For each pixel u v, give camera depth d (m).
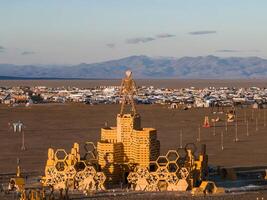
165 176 123.94
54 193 119.56
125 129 131.00
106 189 124.31
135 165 128.00
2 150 182.75
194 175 126.38
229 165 155.12
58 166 129.38
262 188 124.12
